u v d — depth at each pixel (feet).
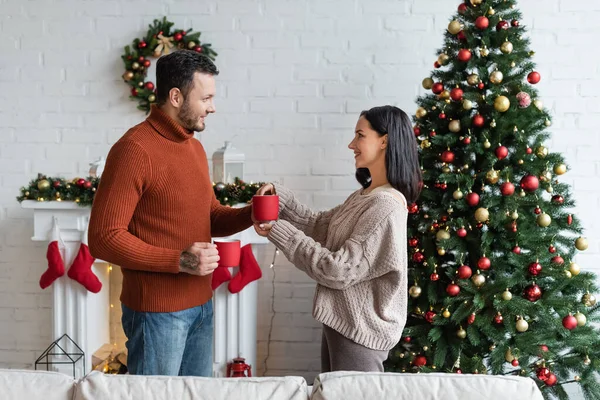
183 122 6.81
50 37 11.21
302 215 7.95
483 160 9.22
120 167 6.47
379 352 7.06
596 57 10.73
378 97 11.02
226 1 11.01
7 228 11.54
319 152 11.14
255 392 4.88
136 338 6.89
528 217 9.15
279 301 11.51
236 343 10.40
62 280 10.37
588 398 9.29
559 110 10.85
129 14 11.09
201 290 7.17
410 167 7.21
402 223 6.90
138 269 6.56
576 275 9.22
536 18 10.75
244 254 10.21
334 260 6.77
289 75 11.07
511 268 9.21
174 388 4.89
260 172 11.23
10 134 11.40
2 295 11.66
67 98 11.30
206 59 6.86
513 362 8.86
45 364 11.37
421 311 9.37
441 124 9.34
